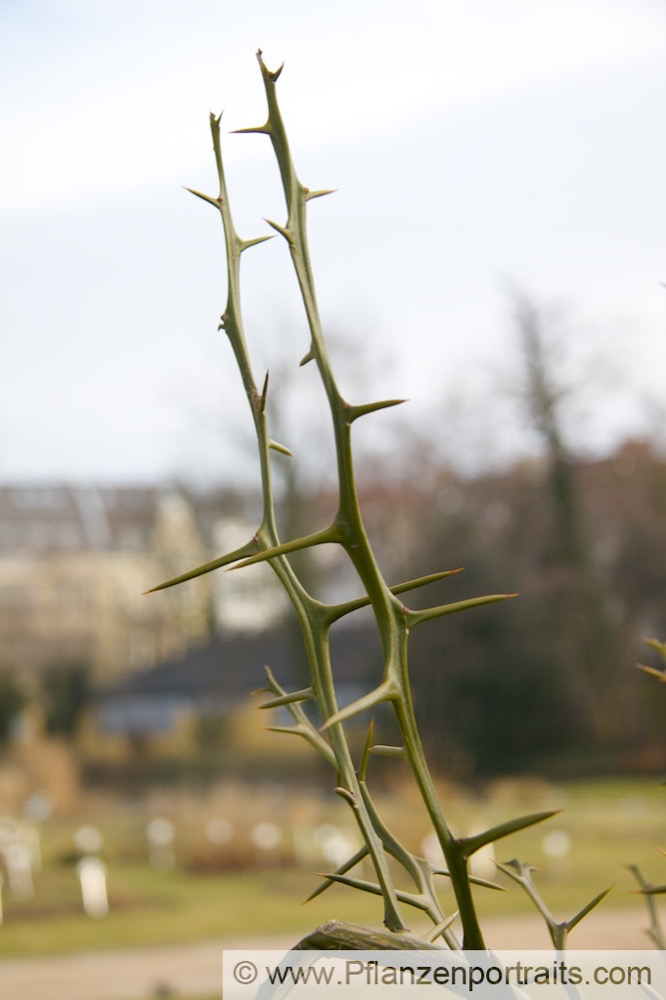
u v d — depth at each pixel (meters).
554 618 34.31
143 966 10.50
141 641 53.16
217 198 1.01
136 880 16.12
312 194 0.93
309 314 0.89
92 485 79.25
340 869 0.95
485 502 35.88
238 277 1.01
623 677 34.12
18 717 45.44
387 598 0.87
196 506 38.94
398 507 37.62
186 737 40.19
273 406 33.25
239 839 17.44
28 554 73.62
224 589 46.28
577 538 34.22
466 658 33.75
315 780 33.84
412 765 0.86
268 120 0.93
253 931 12.16
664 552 34.59
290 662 38.19
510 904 11.84
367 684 38.81
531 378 33.12
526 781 30.73
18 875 14.85
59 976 10.08
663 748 32.62
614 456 34.16
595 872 15.41
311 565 34.91
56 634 61.50
